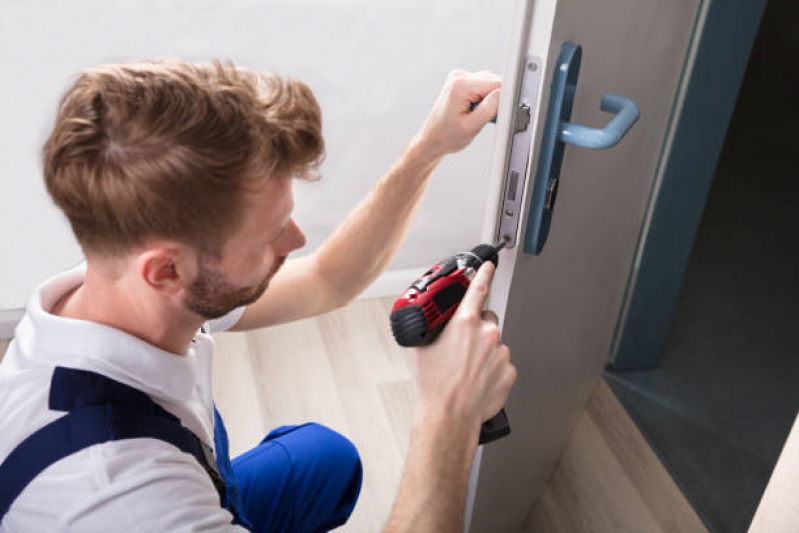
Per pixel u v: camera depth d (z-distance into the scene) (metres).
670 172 1.45
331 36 1.87
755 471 1.52
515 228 0.89
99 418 0.63
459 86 0.91
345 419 1.88
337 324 2.19
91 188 0.58
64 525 0.58
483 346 0.75
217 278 0.66
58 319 0.67
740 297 2.06
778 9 3.34
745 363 1.82
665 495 1.47
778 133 2.98
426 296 0.77
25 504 0.60
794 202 2.55
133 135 0.56
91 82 0.58
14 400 0.65
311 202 2.13
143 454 0.63
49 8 1.64
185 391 0.73
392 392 1.97
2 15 1.62
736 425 1.63
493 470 1.30
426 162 0.97
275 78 0.64
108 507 0.59
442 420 0.74
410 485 0.72
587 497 1.56
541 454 1.52
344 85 1.95
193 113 0.56
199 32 1.79
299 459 1.13
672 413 1.65
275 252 0.73
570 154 0.92
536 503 1.65
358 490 1.21
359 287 1.09
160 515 0.60
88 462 0.60
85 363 0.66
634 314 1.65
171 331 0.71
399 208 1.02
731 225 2.40
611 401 1.69
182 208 0.58
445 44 1.93
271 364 2.03
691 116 1.39
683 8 1.08
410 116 2.03
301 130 0.63
